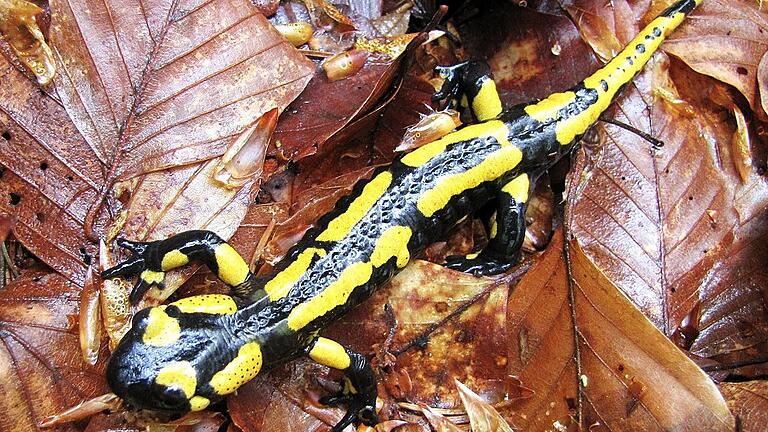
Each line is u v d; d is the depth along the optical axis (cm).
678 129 28
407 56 26
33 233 24
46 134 24
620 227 27
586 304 25
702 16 29
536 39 29
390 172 26
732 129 29
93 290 24
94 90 24
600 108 28
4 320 23
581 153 28
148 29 25
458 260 28
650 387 24
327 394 25
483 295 26
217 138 25
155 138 25
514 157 27
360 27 27
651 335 24
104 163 24
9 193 24
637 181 27
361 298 25
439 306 26
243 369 24
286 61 25
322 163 27
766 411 25
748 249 28
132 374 22
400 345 26
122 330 24
